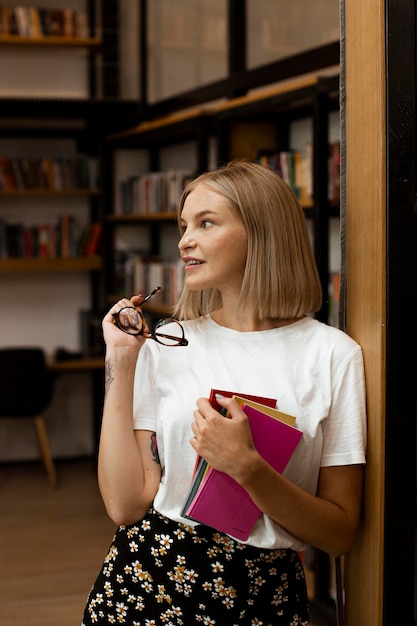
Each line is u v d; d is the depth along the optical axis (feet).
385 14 5.48
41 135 21.75
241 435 5.09
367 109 5.68
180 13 18.13
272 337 5.65
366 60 5.67
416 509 5.68
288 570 5.56
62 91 22.02
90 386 22.89
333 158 12.56
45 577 14.56
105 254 21.48
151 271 19.62
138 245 22.20
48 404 20.48
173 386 5.61
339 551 5.58
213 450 5.12
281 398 5.48
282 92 12.72
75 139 22.34
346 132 5.96
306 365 5.58
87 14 21.31
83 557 15.52
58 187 21.56
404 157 5.56
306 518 5.31
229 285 5.72
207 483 5.24
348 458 5.55
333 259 14.03
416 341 5.63
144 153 21.85
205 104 17.98
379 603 5.68
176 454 5.50
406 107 5.54
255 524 5.40
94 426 22.61
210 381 5.55
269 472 5.14
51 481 20.36
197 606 5.44
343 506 5.56
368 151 5.68
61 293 22.63
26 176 21.35
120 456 5.53
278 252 5.53
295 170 13.46
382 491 5.63
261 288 5.53
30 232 21.39
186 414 5.49
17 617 12.91
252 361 5.59
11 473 21.49
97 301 22.63
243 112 13.84
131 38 20.58
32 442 22.48
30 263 21.11
